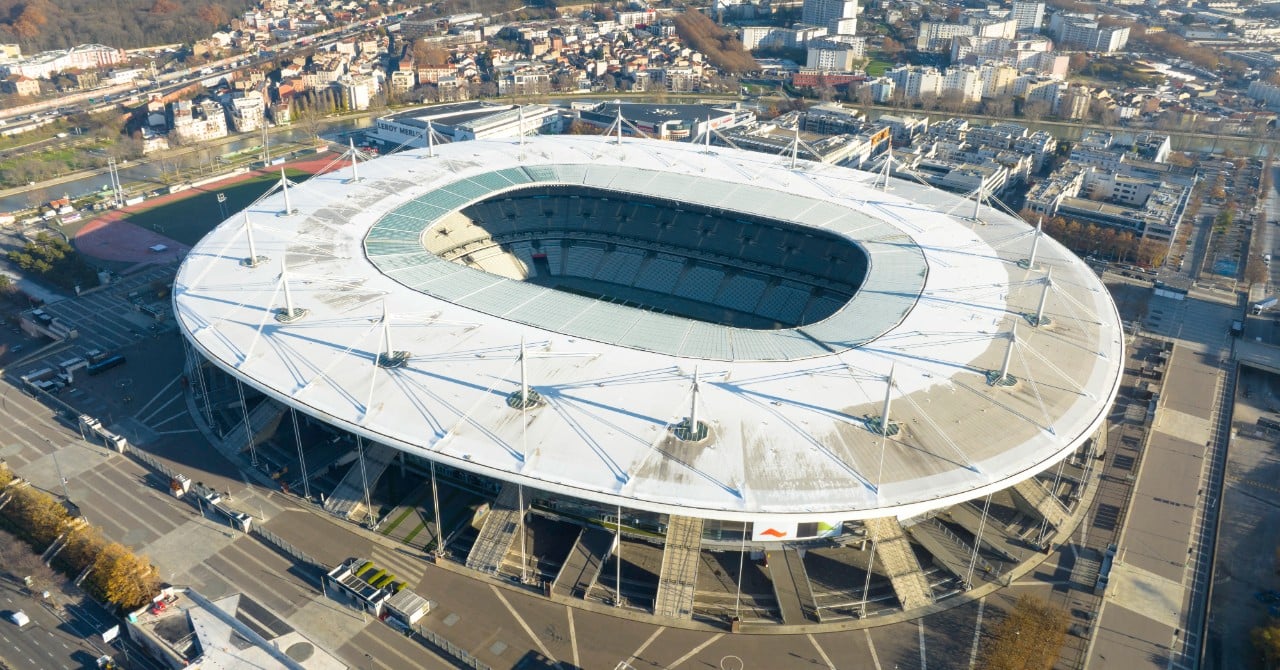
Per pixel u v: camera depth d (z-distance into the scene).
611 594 159.00
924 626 152.62
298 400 170.88
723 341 192.75
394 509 180.00
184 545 170.12
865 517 146.00
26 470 191.75
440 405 168.50
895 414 166.88
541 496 171.50
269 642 146.12
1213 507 186.00
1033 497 176.88
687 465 153.25
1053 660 143.12
